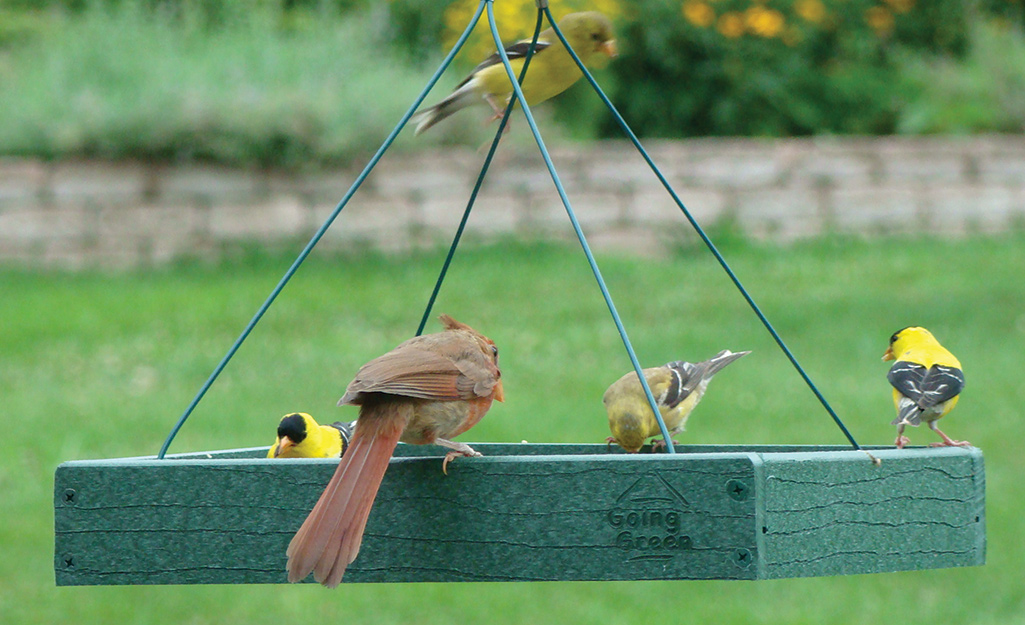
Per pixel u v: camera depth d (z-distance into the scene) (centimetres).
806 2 2356
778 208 2102
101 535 475
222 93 1994
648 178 2059
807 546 463
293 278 1783
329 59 2123
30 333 1498
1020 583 876
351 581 470
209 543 472
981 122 2366
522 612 862
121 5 2319
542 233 2020
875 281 1775
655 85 2316
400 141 1988
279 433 699
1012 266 1852
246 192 1947
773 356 1416
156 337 1487
